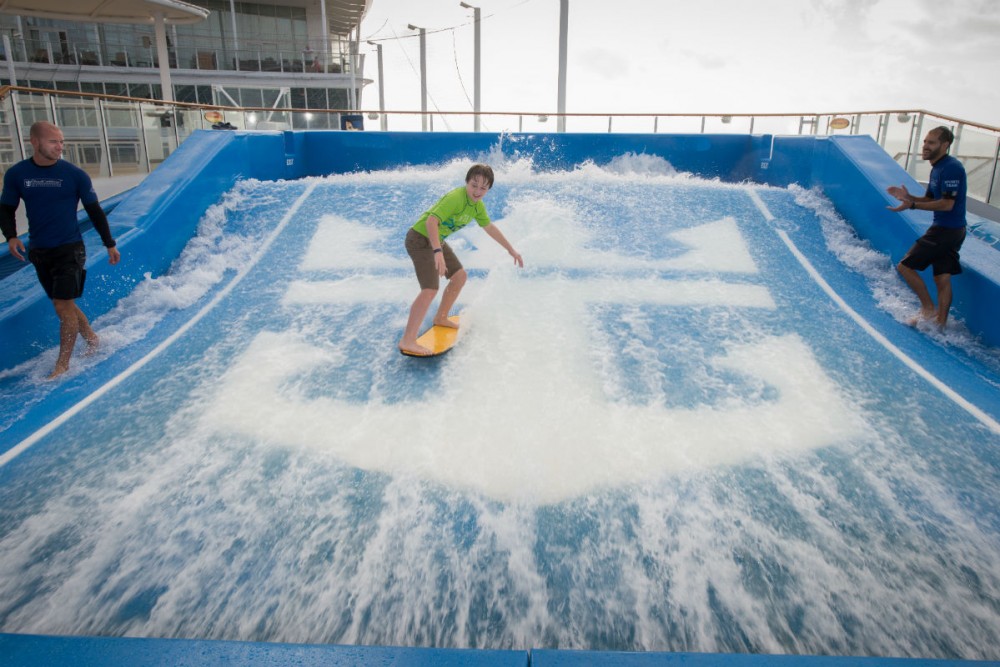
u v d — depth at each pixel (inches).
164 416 158.9
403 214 291.7
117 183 426.3
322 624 100.9
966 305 209.3
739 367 179.8
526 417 155.5
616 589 107.8
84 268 180.1
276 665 82.0
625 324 201.6
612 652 83.4
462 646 97.4
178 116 514.6
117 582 108.7
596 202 298.5
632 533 120.2
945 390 170.2
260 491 131.3
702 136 416.2
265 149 368.5
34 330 191.5
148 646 84.8
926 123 392.2
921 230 229.6
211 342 197.9
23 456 142.9
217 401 165.2
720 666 80.6
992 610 103.4
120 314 219.1
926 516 125.0
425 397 164.2
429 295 177.6
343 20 1422.2
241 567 112.0
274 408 161.3
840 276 243.1
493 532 120.1
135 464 140.2
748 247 261.6
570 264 242.2
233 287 237.6
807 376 175.9
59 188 171.0
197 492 130.9
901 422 155.9
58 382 175.5
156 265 248.1
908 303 222.8
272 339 198.4
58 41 1019.3
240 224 291.9
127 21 755.4
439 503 127.5
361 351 189.6
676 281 231.5
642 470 137.3
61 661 82.0
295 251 263.6
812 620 101.7
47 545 116.7
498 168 353.1
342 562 113.1
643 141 419.8
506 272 236.2
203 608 103.7
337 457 141.9
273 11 1165.7
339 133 419.2
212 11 1128.8
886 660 80.9
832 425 154.1
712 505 127.3
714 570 111.7
